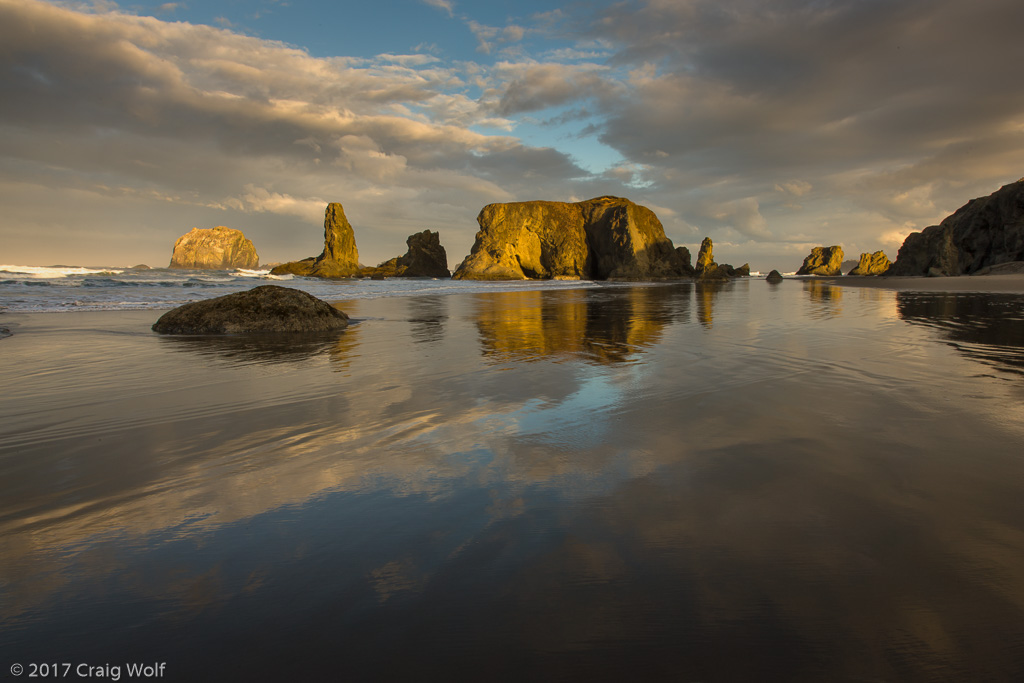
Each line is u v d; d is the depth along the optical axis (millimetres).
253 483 2547
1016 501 2213
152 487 2502
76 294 16766
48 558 1855
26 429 3473
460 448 3061
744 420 3555
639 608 1555
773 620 1493
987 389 4402
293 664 1357
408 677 1312
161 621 1523
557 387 4746
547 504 2271
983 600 1552
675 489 2406
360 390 4672
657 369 5555
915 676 1294
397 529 2061
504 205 76625
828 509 2166
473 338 8414
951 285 27859
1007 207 43719
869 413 3678
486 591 1647
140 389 4719
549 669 1335
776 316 11602
